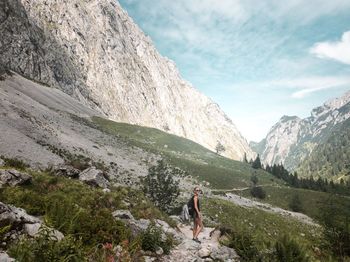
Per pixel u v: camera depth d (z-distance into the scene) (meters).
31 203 12.58
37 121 64.75
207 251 13.14
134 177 61.62
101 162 62.19
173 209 34.56
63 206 11.73
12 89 100.19
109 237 11.32
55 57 196.25
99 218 12.34
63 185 19.50
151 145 155.12
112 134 123.12
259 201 118.50
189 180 104.19
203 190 92.31
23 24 170.88
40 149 42.66
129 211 17.20
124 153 92.38
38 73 168.75
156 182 37.12
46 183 19.41
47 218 9.74
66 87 193.38
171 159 124.81
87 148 70.81
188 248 13.84
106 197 18.05
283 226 62.38
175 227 18.91
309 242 15.58
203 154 192.62
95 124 133.00
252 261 12.66
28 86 131.88
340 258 14.14
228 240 14.88
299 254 12.50
